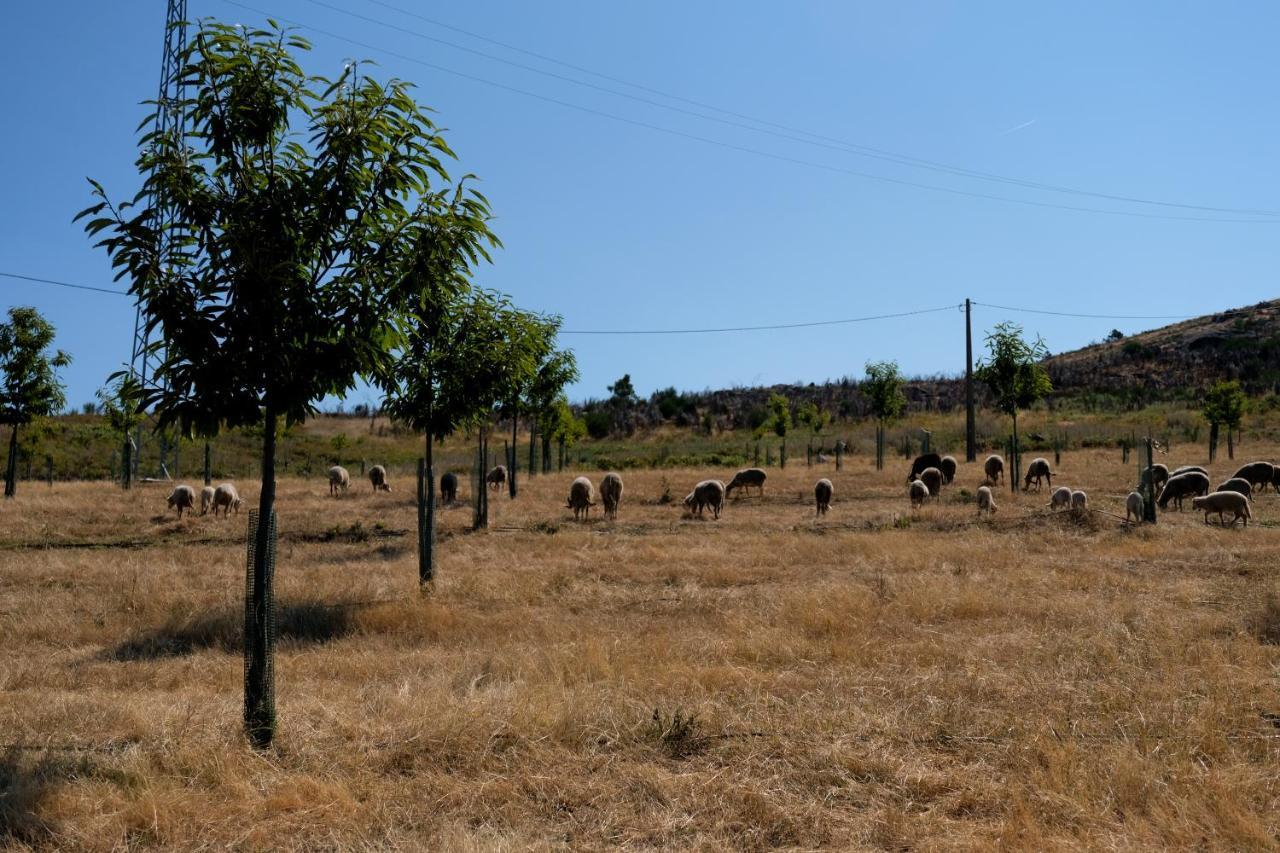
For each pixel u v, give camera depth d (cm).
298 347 650
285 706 731
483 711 674
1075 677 782
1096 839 480
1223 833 485
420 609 1123
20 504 2570
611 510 2406
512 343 1420
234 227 618
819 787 560
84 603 1241
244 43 634
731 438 6662
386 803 540
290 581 1365
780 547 1722
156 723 677
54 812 519
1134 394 6988
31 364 2881
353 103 645
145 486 3372
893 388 4362
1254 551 1488
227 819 518
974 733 649
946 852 472
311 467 5216
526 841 492
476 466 2608
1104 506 2331
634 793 552
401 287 668
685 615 1132
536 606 1216
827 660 873
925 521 2097
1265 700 700
